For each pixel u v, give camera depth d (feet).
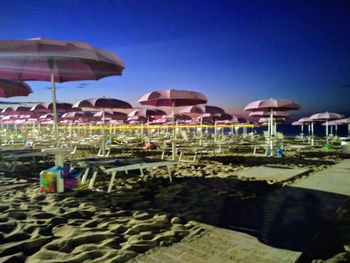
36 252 8.89
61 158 17.67
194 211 13.29
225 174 23.08
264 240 10.02
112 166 17.83
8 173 23.17
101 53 15.51
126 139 51.80
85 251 8.95
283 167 26.96
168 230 10.97
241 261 8.42
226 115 56.39
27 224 11.10
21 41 13.66
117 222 11.73
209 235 10.43
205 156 36.73
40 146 45.62
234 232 10.73
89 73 18.72
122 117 50.90
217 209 13.69
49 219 11.79
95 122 75.36
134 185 18.76
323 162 31.42
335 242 10.00
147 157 35.37
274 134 45.70
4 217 11.82
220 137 74.23
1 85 19.06
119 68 17.60
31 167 26.27
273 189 17.85
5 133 70.59
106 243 9.57
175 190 17.40
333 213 13.07
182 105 30.50
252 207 14.02
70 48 14.16
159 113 44.04
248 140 66.74
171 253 8.94
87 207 13.69
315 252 9.21
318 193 16.83
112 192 16.84
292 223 11.76
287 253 9.00
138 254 8.85
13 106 45.19
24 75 19.21
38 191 16.74
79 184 18.21
